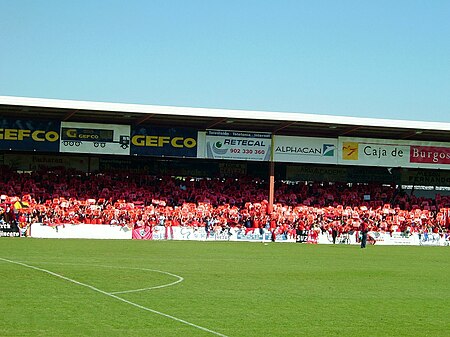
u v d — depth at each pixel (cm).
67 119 6712
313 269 3812
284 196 7444
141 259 4066
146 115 6375
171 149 6850
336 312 2359
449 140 7594
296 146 7112
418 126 6800
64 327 1950
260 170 7769
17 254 4088
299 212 7162
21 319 2041
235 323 2102
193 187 7400
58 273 3150
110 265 3619
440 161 7412
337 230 6700
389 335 2009
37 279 2920
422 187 7975
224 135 6962
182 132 6875
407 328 2119
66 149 6619
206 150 6919
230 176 7688
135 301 2433
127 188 7138
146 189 7194
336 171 7900
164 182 7388
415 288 3091
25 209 6438
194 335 1905
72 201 6744
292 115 6512
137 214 6662
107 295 2550
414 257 5019
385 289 3022
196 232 6406
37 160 7225
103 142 6694
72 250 4566
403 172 7975
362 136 7444
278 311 2336
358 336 1981
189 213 6838
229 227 6525
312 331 2027
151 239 6253
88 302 2375
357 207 7444
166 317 2148
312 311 2362
